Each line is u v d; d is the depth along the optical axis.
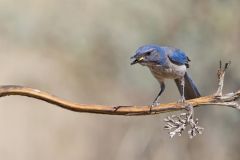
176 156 16.23
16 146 19.20
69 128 19.25
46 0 17.94
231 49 16.09
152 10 16.67
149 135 16.61
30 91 7.19
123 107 7.17
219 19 16.06
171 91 16.59
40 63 18.80
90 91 18.25
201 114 16.23
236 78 15.84
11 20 17.97
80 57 17.89
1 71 19.03
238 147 16.11
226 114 16.11
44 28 17.95
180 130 7.05
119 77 17.42
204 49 16.25
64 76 18.45
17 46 18.36
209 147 16.16
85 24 17.55
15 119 19.53
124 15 16.94
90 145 18.47
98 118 18.56
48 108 19.66
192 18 16.39
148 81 16.91
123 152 16.98
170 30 16.56
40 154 19.03
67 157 18.69
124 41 17.00
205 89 16.19
